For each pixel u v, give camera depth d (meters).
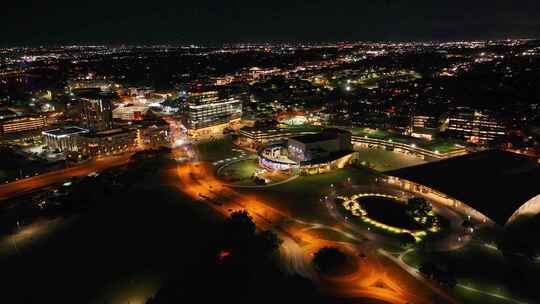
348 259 136.25
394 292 118.94
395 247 144.12
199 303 113.00
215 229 158.75
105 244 150.00
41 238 156.38
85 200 186.62
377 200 185.00
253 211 176.38
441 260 135.38
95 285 126.31
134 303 117.88
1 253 145.62
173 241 150.75
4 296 122.06
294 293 117.69
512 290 119.19
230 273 125.56
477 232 153.50
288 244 146.75
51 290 124.38
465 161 198.12
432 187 175.62
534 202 168.12
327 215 170.88
